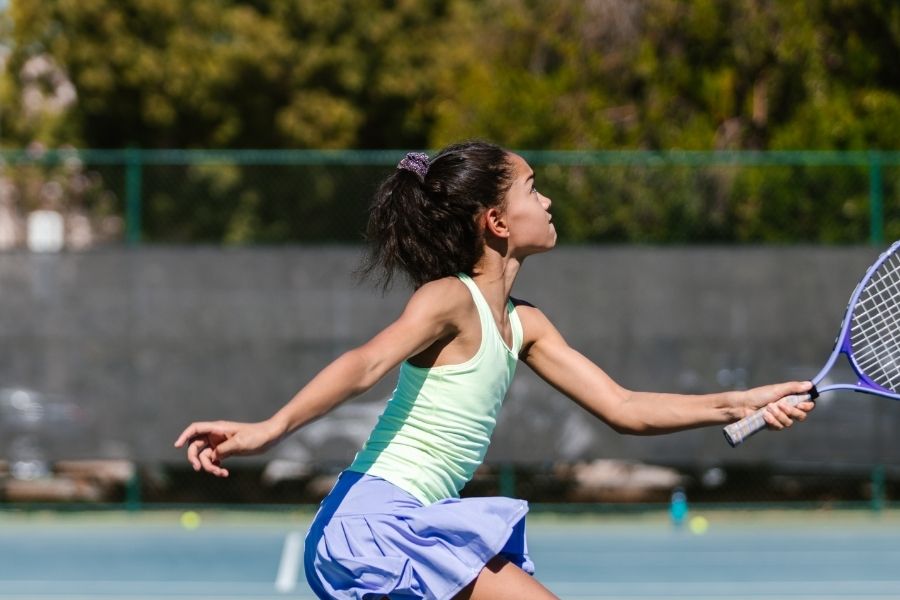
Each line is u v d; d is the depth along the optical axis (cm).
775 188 2208
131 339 2088
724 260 2092
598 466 2216
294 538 2042
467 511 599
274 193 2353
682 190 2208
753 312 2092
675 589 1641
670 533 2083
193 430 539
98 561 1850
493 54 2858
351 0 3950
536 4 2786
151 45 3872
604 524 2166
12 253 2083
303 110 3909
